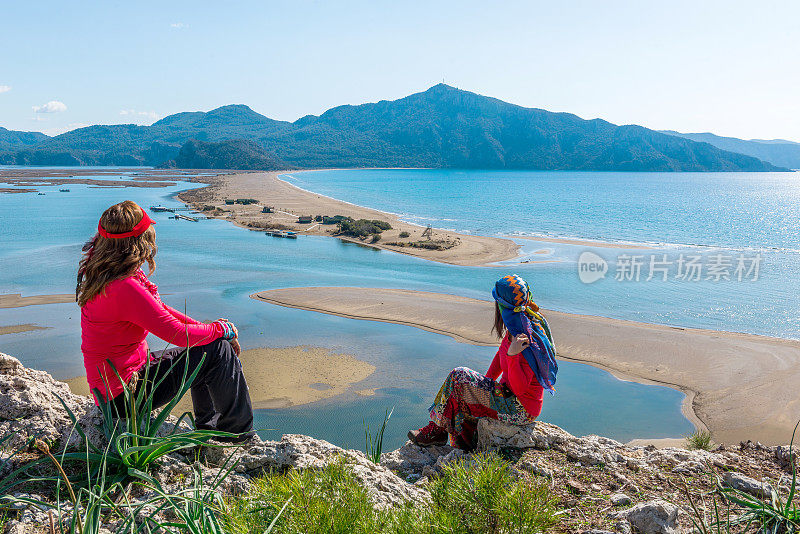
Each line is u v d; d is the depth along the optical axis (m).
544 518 2.65
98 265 3.11
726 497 3.32
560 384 21.66
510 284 4.41
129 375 3.34
